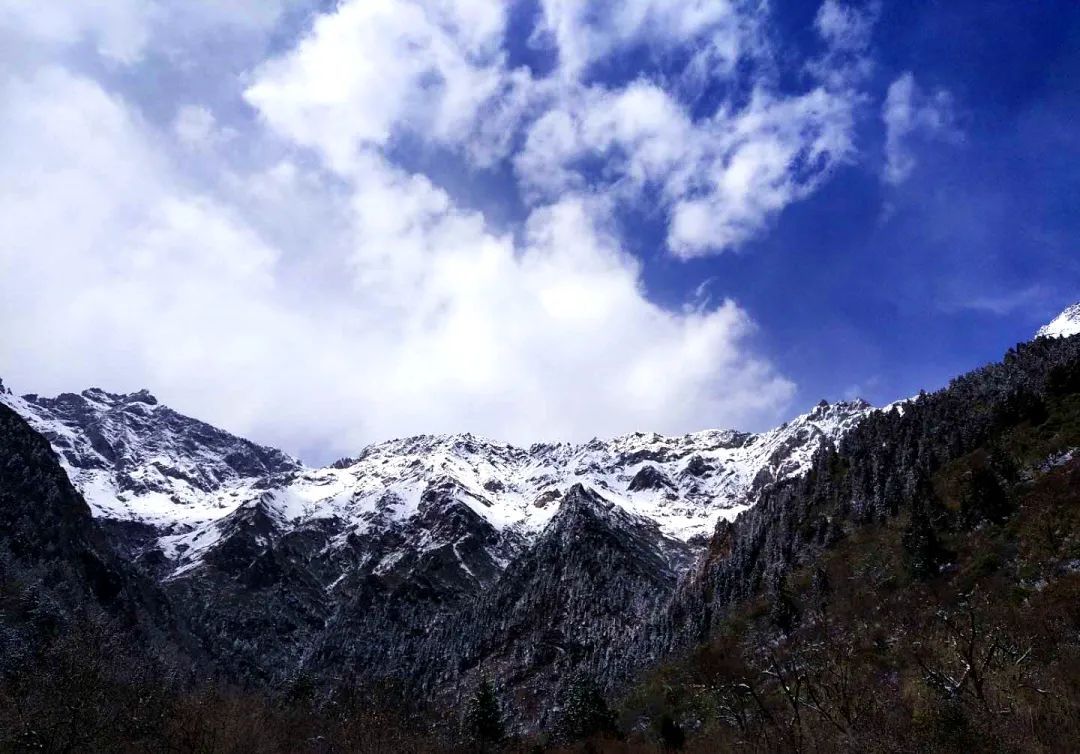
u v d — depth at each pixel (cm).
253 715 9156
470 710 11206
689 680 10362
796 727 4931
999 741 3834
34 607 12006
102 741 5900
